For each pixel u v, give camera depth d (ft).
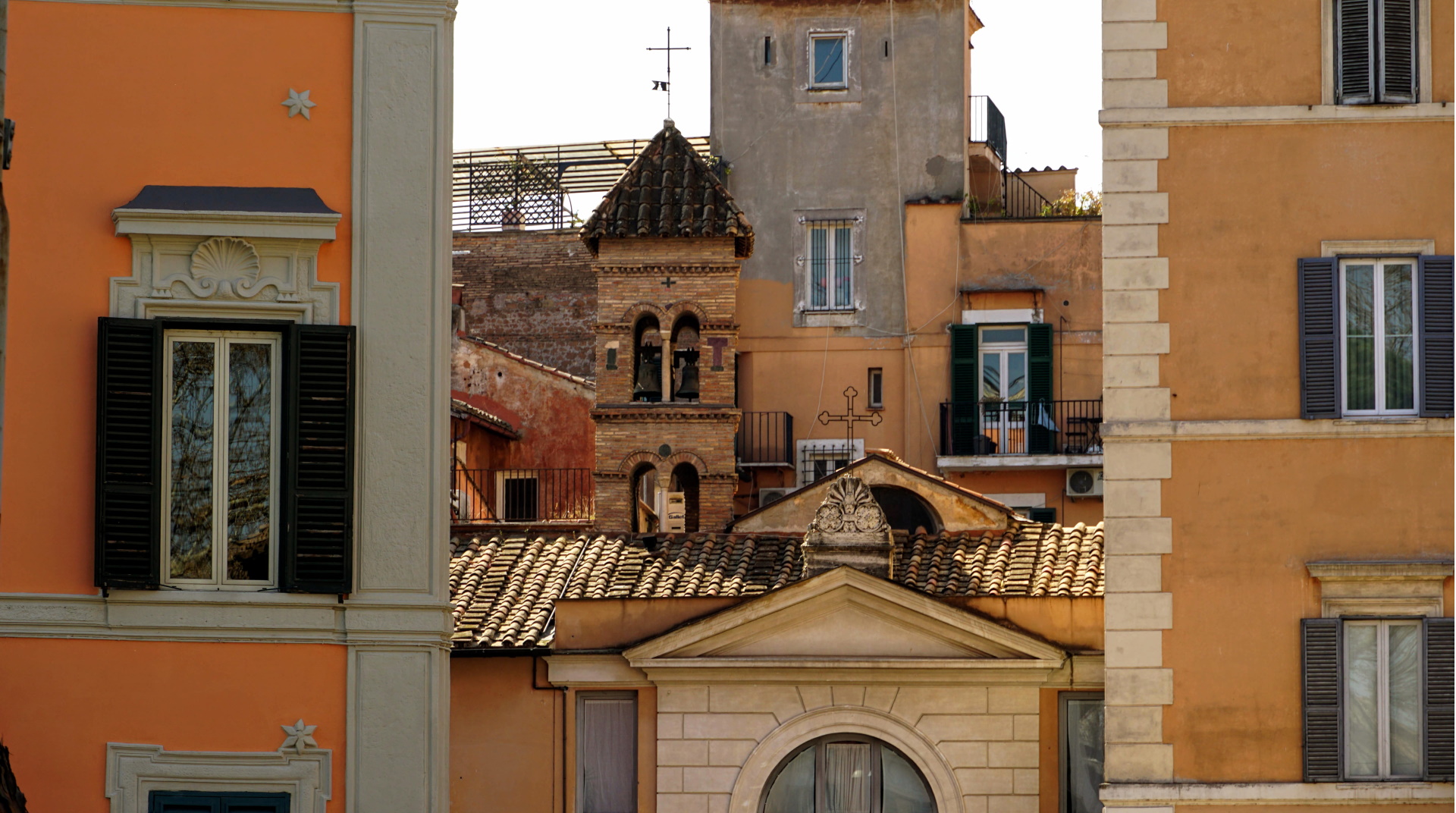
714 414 134.21
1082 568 101.50
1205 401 82.23
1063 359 165.78
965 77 172.35
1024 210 182.39
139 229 73.26
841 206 171.12
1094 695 96.94
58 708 72.23
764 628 97.71
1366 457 81.66
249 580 73.51
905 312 168.45
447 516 74.79
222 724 72.59
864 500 100.89
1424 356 81.76
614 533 111.86
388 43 75.41
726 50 174.29
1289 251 82.53
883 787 97.40
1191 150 83.15
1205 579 81.56
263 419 74.08
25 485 72.54
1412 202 82.38
